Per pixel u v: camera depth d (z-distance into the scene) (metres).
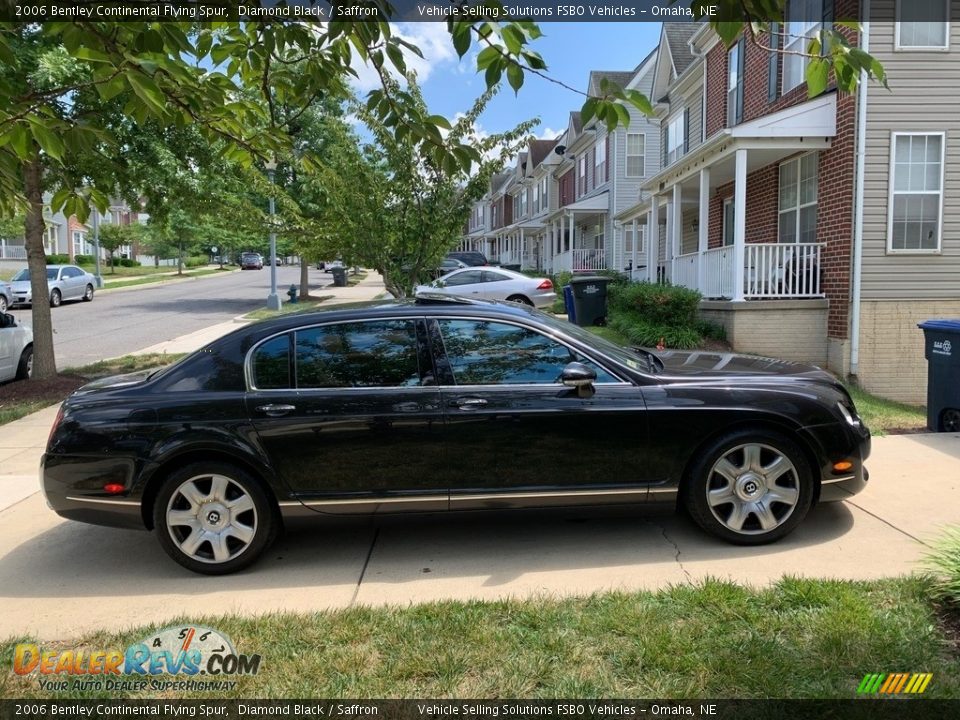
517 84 3.10
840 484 4.24
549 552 4.23
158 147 9.54
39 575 4.17
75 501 4.04
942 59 11.05
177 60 3.25
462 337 4.21
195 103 3.68
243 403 4.03
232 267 61.75
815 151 12.42
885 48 11.05
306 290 26.61
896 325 11.40
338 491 4.05
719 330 12.36
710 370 4.47
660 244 25.52
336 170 8.95
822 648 2.95
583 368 4.05
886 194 11.21
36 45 8.19
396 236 8.84
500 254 51.38
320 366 4.13
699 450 4.18
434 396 4.07
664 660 2.90
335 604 3.64
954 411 6.88
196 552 4.05
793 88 13.38
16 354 11.00
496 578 3.88
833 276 11.80
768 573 3.81
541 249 41.00
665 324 12.50
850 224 11.34
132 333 17.69
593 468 4.11
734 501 4.17
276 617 3.44
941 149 11.18
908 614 3.21
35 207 9.50
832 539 4.25
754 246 12.12
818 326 11.98
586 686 2.76
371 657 3.04
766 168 14.48
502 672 2.89
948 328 6.76
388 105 3.52
